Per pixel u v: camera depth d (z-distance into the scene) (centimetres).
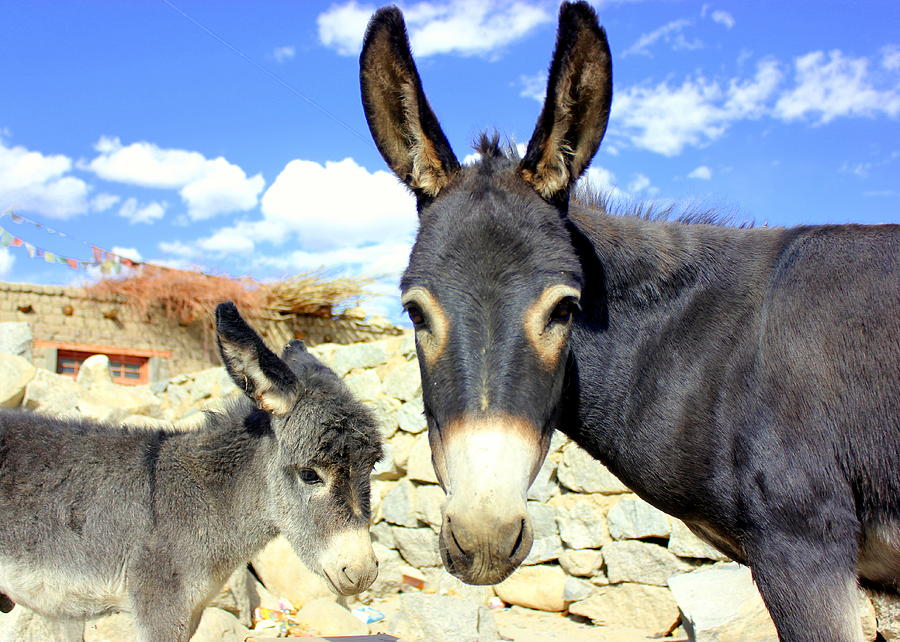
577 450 313
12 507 165
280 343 717
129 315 676
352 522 164
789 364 100
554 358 91
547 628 282
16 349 499
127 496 164
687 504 108
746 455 101
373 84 104
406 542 344
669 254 110
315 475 164
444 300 90
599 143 99
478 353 87
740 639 218
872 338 97
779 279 106
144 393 431
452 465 85
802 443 97
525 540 83
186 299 675
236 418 180
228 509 169
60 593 165
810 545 96
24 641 193
